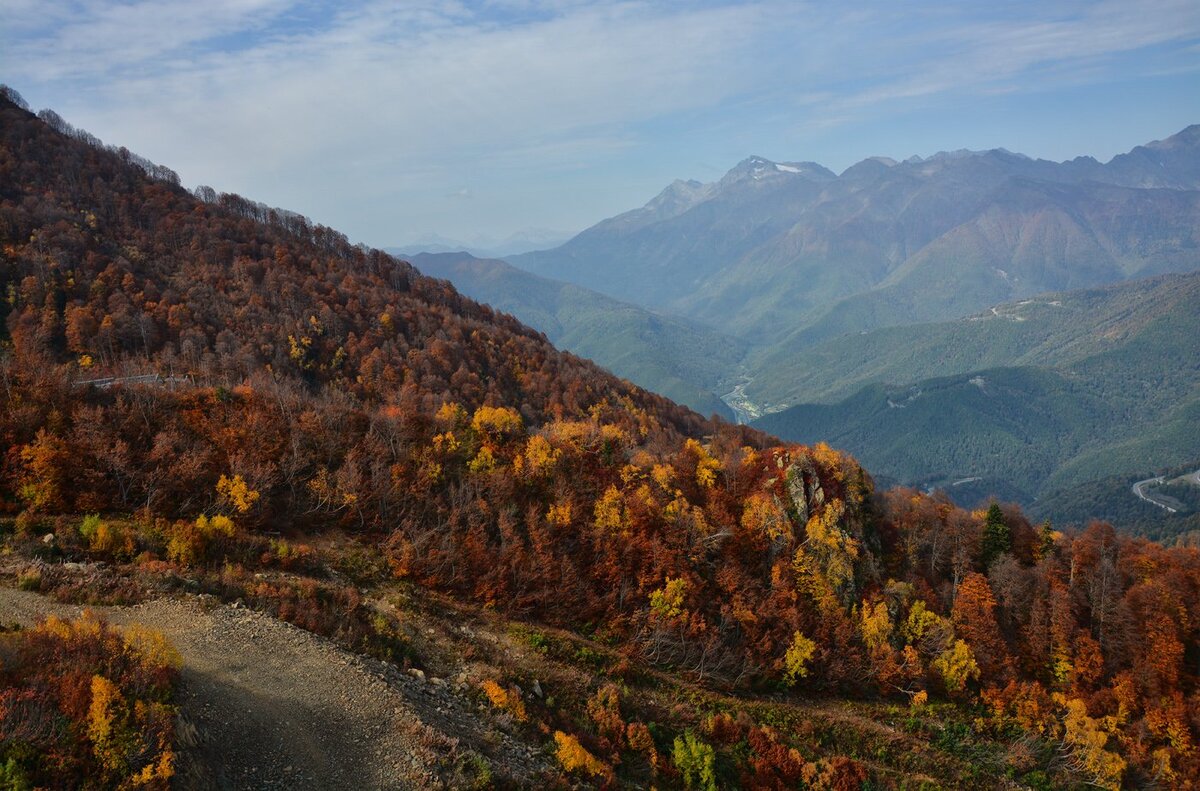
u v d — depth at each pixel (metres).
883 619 99.38
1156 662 100.56
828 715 87.69
